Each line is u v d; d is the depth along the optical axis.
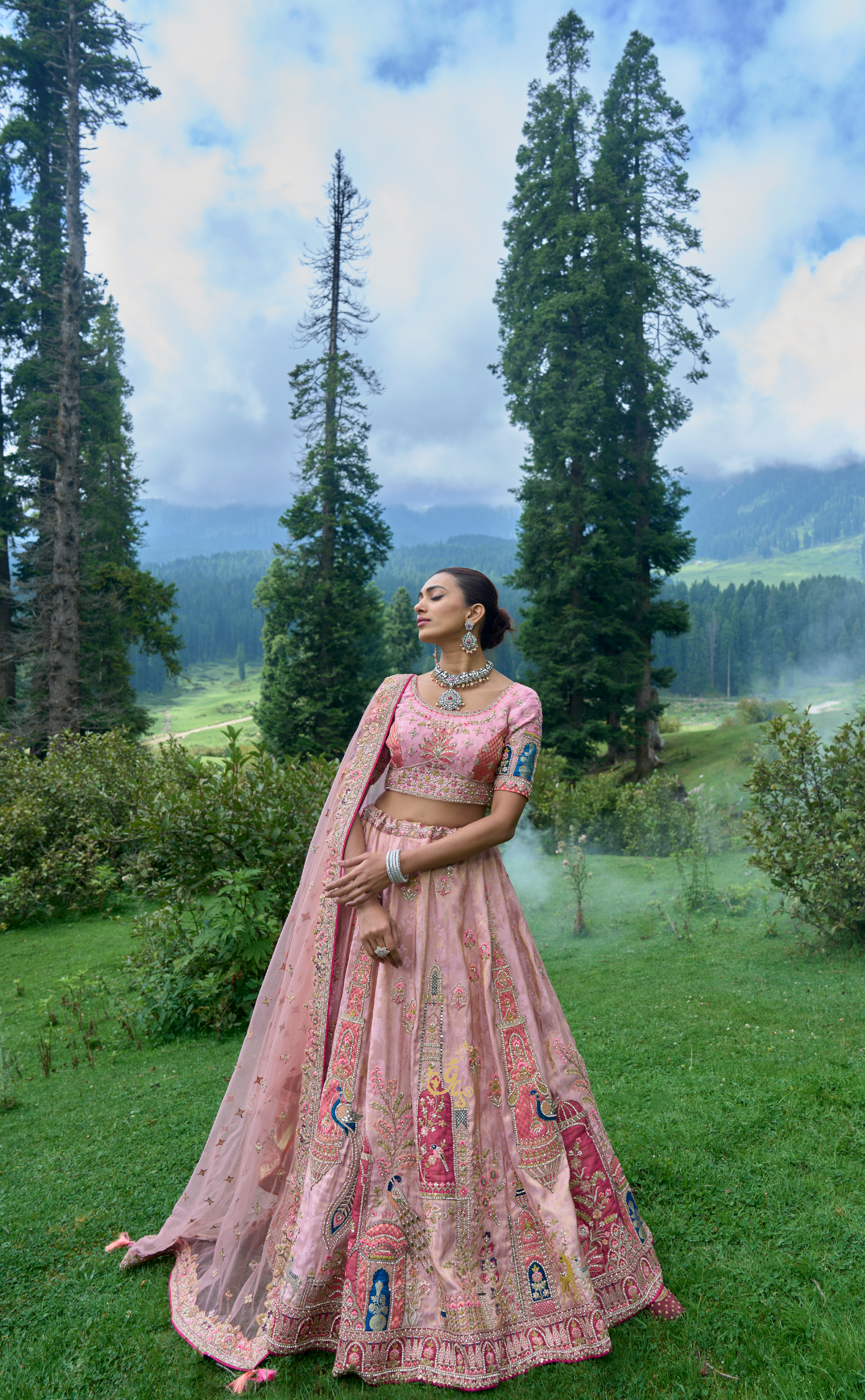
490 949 2.04
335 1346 1.90
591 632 25.81
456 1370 1.76
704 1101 3.10
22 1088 4.15
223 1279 2.11
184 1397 1.80
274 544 28.34
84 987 6.24
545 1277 1.86
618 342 26.97
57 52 22.78
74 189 21.80
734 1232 2.26
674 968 5.48
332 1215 1.91
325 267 28.67
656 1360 1.80
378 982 2.04
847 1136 2.71
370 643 43.06
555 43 27.28
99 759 11.76
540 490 25.86
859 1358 1.74
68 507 21.17
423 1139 1.92
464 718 2.15
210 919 5.04
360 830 2.18
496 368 28.56
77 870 9.67
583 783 14.08
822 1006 4.29
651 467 28.08
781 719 5.72
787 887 5.64
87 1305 2.14
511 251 28.20
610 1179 2.00
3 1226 2.58
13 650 23.69
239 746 6.17
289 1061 2.24
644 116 28.17
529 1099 1.97
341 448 27.88
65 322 21.47
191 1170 2.88
